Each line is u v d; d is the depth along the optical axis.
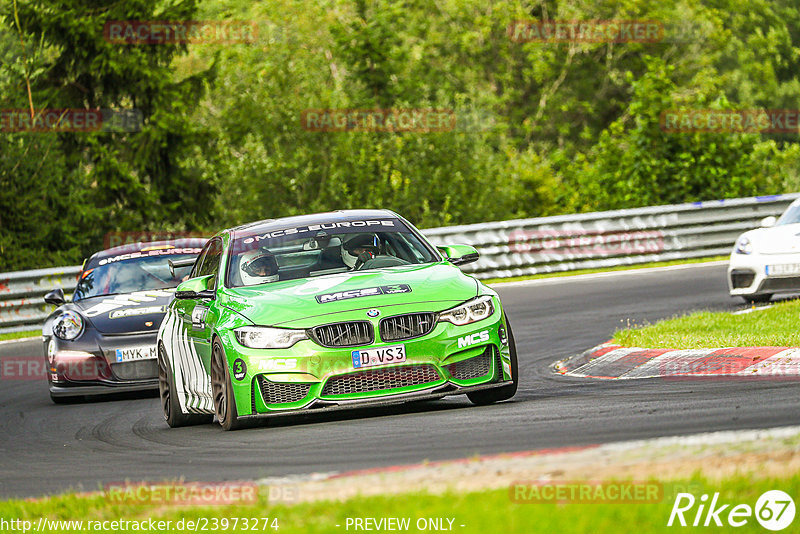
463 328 23.86
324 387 23.19
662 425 19.59
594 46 158.12
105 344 35.22
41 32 90.94
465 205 101.62
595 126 163.00
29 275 60.97
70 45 91.44
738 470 13.82
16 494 19.95
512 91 158.12
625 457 15.33
